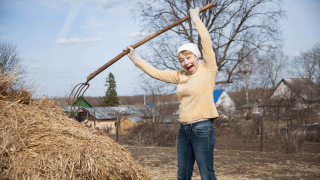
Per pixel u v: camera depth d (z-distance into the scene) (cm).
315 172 500
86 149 200
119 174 208
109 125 1970
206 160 222
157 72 262
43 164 176
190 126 227
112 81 3647
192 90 225
